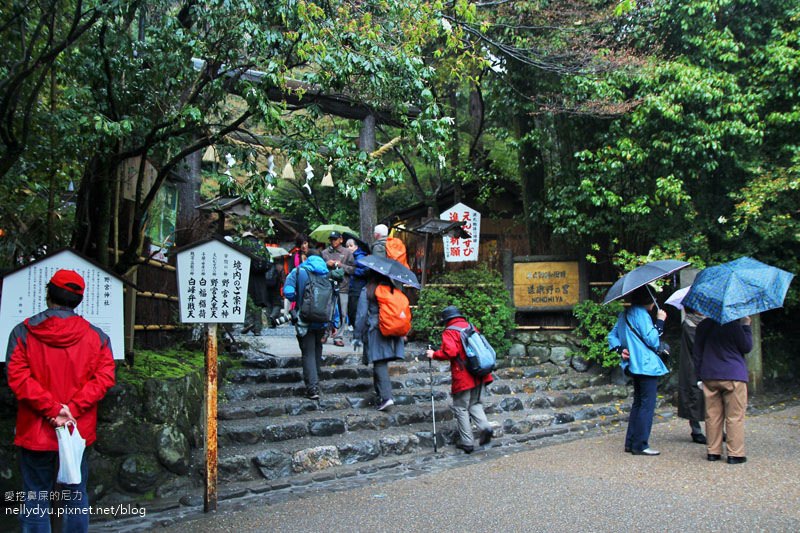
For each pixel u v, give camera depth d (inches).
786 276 220.4
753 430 276.2
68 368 143.7
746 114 350.0
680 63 361.7
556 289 393.1
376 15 232.2
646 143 364.5
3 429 192.5
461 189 575.8
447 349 246.4
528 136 423.2
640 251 402.6
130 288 231.5
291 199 790.5
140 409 209.3
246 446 233.0
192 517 181.3
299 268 279.3
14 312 178.9
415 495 194.2
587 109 366.9
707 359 225.6
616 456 235.0
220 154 225.5
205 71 215.6
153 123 218.5
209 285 191.2
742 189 351.9
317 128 230.8
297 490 206.2
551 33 394.9
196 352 304.2
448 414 283.9
